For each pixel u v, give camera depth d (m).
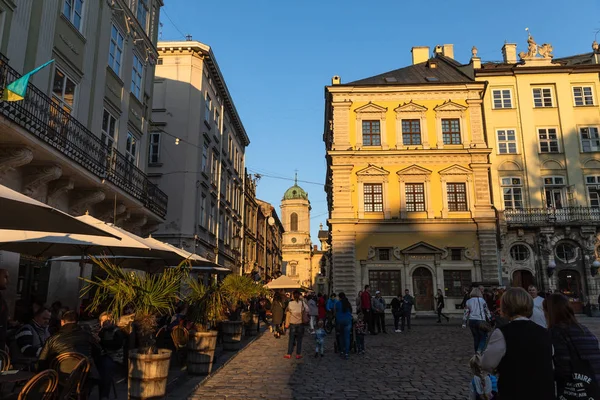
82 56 15.36
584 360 3.96
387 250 31.27
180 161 27.58
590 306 30.20
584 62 38.25
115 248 11.47
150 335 6.94
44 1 13.32
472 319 11.09
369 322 18.92
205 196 30.00
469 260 30.77
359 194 32.00
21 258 13.17
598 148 33.41
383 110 33.00
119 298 6.74
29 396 4.24
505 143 33.84
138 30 20.27
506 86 34.88
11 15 12.00
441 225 31.27
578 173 32.97
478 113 32.78
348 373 9.98
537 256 31.73
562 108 33.94
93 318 15.09
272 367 10.73
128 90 19.09
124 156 18.27
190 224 26.83
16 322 9.25
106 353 7.34
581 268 31.27
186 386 8.26
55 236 9.51
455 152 31.94
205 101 29.95
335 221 31.30
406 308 20.95
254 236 50.50
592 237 31.30
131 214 18.77
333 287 30.77
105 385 6.81
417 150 32.09
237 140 42.28
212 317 9.69
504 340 3.68
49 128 12.18
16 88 9.52
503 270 31.38
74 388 5.07
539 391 3.48
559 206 32.88
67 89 14.49
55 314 9.84
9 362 5.88
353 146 32.78
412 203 31.86
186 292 20.06
